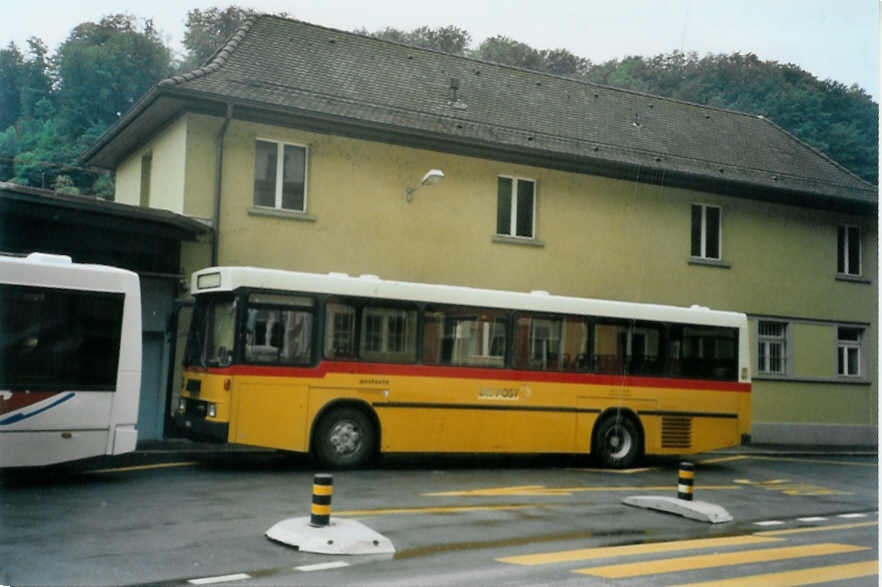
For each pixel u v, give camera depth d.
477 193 21.67
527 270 22.27
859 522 11.65
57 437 11.29
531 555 8.29
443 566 7.64
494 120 22.91
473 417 15.11
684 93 30.05
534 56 29.72
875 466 19.91
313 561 7.69
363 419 14.28
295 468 14.24
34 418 11.13
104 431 11.62
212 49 25.56
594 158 22.78
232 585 6.74
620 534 9.75
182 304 14.62
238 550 7.98
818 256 27.05
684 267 24.69
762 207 26.20
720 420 17.59
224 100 18.12
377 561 7.79
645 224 24.19
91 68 24.11
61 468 13.08
